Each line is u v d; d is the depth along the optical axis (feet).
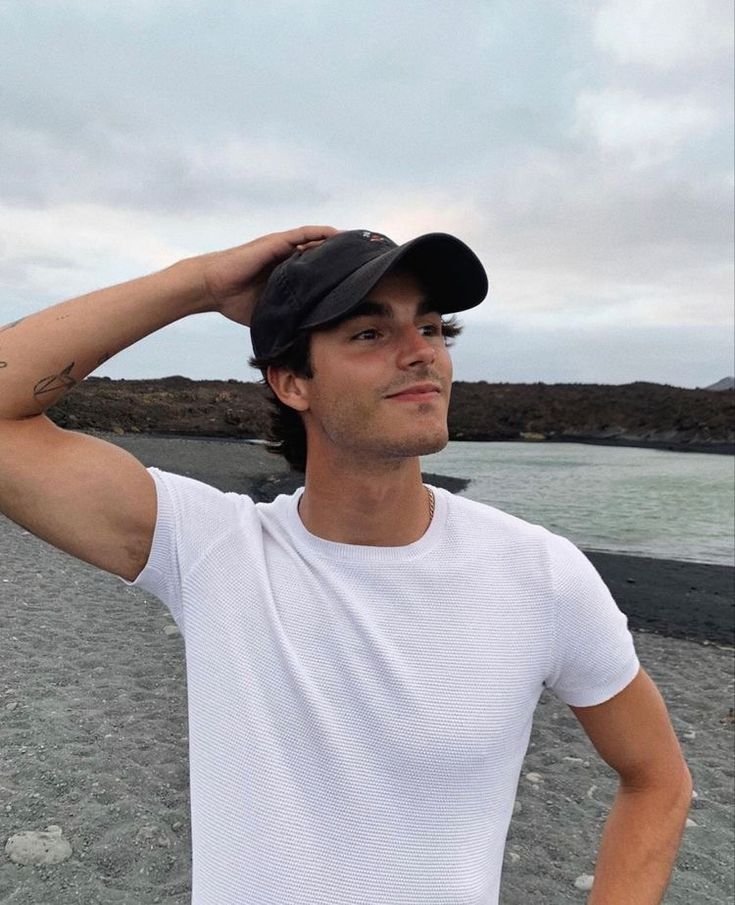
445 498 4.52
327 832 3.79
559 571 4.19
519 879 11.31
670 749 4.43
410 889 3.76
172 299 4.86
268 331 4.32
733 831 13.26
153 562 4.43
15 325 4.65
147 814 11.85
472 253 4.00
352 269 4.04
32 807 11.86
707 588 34.76
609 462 122.52
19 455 4.38
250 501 4.77
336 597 4.10
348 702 3.92
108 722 15.48
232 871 3.82
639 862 4.12
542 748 16.26
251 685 4.01
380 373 3.96
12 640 20.59
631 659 4.31
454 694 3.90
